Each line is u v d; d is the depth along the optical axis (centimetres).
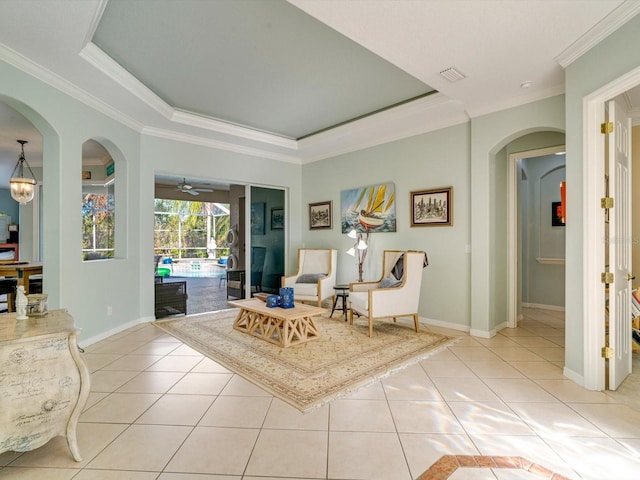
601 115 258
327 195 613
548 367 307
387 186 512
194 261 1131
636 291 359
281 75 354
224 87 382
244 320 426
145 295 467
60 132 327
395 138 504
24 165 698
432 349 353
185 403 239
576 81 271
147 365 310
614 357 258
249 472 169
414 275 419
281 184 635
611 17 226
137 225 456
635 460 178
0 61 268
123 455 182
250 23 265
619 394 253
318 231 631
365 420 217
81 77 320
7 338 160
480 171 403
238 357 328
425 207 463
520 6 219
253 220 618
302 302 550
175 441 194
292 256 659
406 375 287
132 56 314
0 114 429
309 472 169
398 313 410
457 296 435
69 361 175
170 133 490
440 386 266
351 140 535
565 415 223
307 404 236
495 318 420
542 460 178
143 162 466
